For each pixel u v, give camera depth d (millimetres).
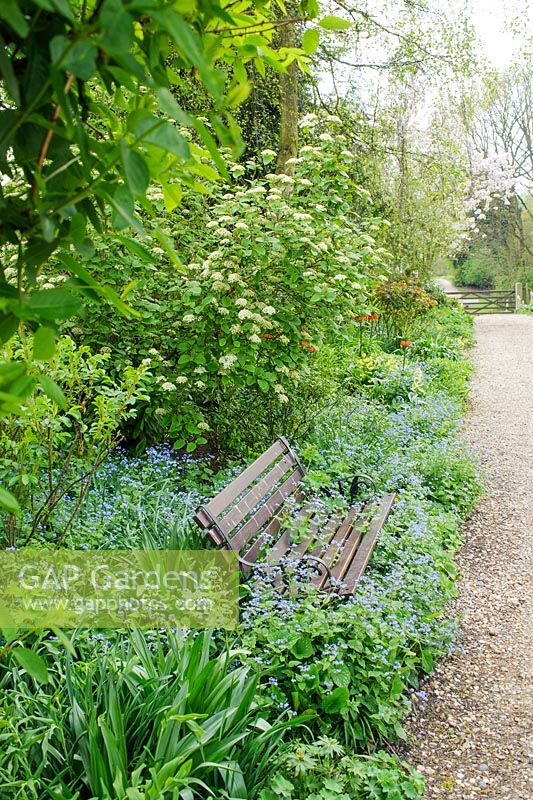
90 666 2438
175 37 691
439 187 14727
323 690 2852
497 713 3322
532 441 7875
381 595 3477
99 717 2072
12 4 667
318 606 3182
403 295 11906
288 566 3334
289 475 4480
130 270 4844
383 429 6605
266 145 10883
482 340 16219
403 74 11688
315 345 5684
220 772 2227
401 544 4285
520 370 12180
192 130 5242
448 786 2838
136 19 877
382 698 3064
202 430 5254
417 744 3084
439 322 15500
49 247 943
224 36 1044
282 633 2973
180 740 2150
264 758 2352
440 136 14859
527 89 23047
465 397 9859
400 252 14422
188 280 4941
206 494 4676
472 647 3889
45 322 891
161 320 5227
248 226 4867
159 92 769
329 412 6551
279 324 5098
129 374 3652
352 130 12094
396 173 14250
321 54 10727
